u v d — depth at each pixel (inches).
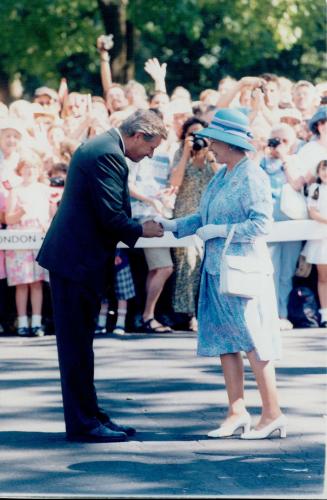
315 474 430.9
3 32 1664.6
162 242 748.0
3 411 531.8
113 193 471.2
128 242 477.7
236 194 473.1
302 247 768.3
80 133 789.2
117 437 477.1
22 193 747.4
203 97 894.4
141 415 521.0
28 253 748.0
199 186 745.6
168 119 803.4
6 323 774.5
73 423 478.6
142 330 764.0
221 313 477.4
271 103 816.3
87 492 409.7
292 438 480.4
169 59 1819.6
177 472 434.0
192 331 764.0
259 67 1813.5
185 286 762.2
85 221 474.9
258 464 443.8
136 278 765.3
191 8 1641.2
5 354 681.0
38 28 1665.8
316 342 706.2
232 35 1708.9
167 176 754.2
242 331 474.6
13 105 825.5
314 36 1692.9
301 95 845.8
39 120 845.2
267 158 763.4
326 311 770.8
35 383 591.8
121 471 435.2
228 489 412.5
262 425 481.7
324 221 754.2
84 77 1831.9
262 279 475.2
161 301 773.9
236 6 1688.0
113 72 1631.4
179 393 564.4
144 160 743.1
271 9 1665.8
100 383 589.0
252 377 600.7
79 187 474.6
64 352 478.0
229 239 470.3
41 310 757.3
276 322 480.7
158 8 1627.7
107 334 751.1
